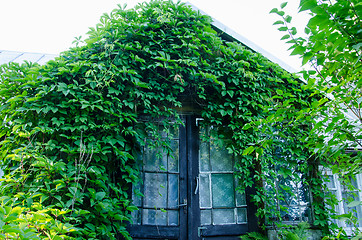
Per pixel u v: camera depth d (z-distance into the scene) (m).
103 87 3.13
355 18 1.72
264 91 3.94
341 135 2.04
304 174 4.15
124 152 3.02
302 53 1.95
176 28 3.56
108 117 3.15
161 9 3.61
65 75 3.12
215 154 3.79
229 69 3.71
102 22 3.40
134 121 3.41
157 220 3.38
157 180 3.50
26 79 3.04
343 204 4.53
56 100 3.06
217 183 3.70
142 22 3.47
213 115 3.76
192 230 3.41
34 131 2.79
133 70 3.19
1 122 3.20
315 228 3.95
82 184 2.88
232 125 3.66
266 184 3.84
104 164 3.12
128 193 3.29
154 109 3.43
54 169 2.65
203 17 3.77
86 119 2.97
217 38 3.68
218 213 3.60
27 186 2.65
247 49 4.13
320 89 2.24
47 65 3.13
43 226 1.94
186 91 3.74
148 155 3.56
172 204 3.47
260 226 3.61
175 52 3.49
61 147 2.96
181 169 3.60
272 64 4.01
